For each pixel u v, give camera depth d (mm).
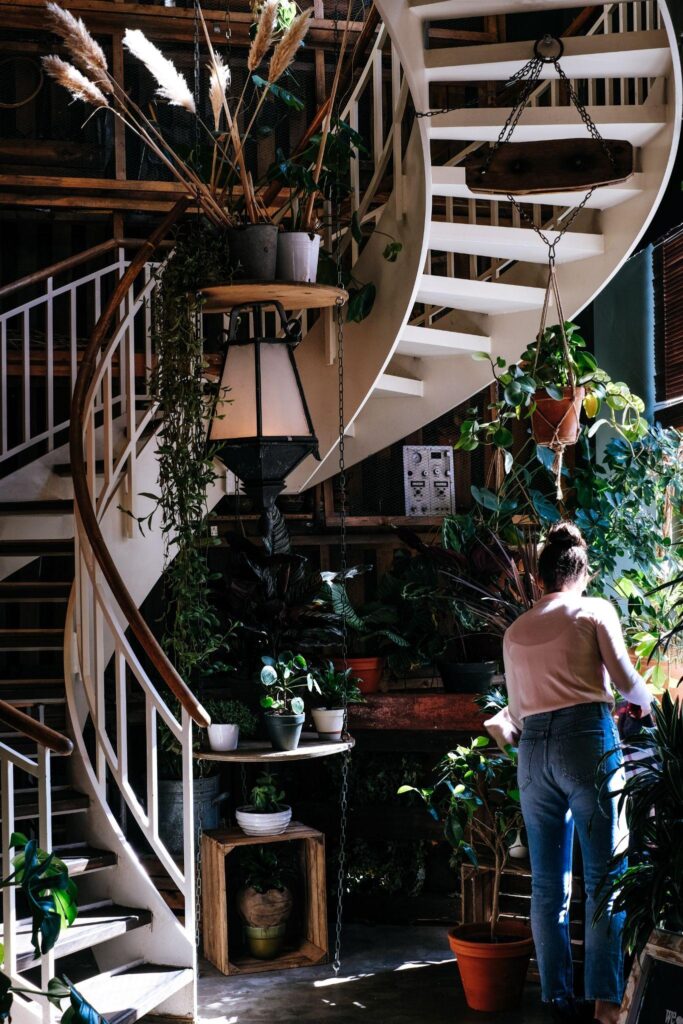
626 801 3533
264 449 4578
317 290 4695
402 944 5066
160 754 5160
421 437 6668
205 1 6699
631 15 5527
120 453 5805
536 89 5785
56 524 5469
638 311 5535
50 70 4516
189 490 4770
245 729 5023
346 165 5234
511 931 4434
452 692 5344
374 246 5285
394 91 5074
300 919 5141
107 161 6500
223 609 5055
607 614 3791
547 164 4281
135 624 4266
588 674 3770
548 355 4824
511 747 4223
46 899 3008
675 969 3117
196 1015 4199
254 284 4590
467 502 6613
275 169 4988
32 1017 3773
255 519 6270
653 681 4281
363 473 6539
